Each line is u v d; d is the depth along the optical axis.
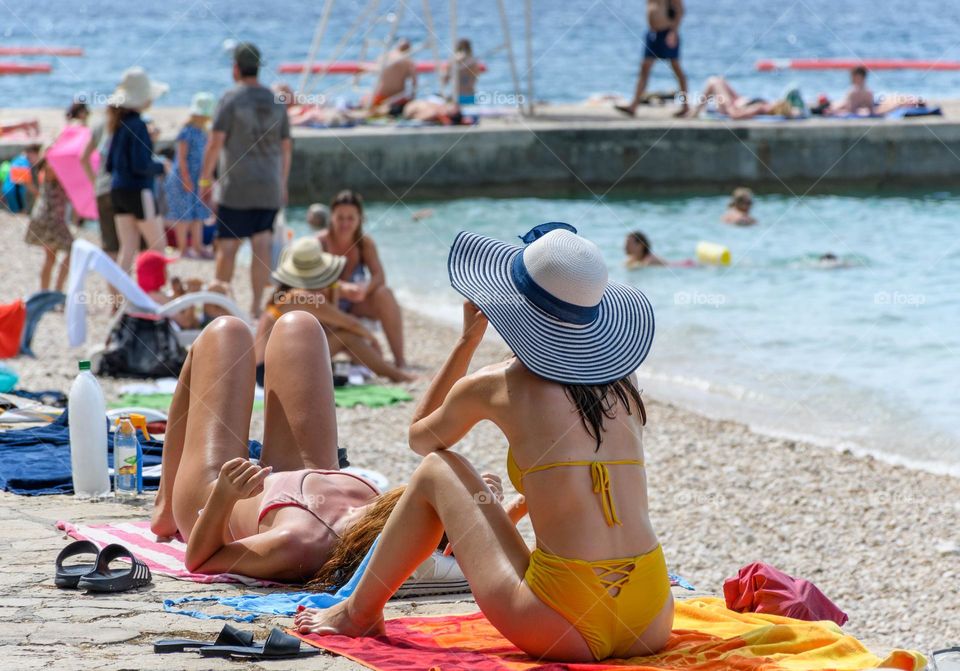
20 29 98.44
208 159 21.83
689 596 9.10
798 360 21.59
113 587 8.12
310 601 7.77
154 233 21.47
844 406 19.03
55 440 12.72
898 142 41.25
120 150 21.17
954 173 41.50
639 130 41.22
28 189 33.47
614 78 65.50
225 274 22.14
